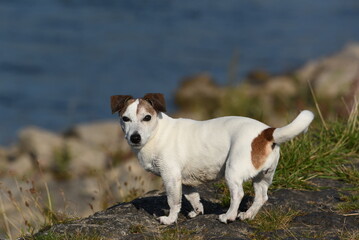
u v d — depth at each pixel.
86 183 12.84
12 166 15.16
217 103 21.34
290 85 21.94
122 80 30.12
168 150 6.70
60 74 31.14
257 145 6.12
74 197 12.04
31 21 44.69
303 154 8.62
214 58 34.69
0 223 9.89
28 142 17.08
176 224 6.45
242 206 7.34
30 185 12.07
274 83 22.88
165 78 30.50
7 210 10.59
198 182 6.82
